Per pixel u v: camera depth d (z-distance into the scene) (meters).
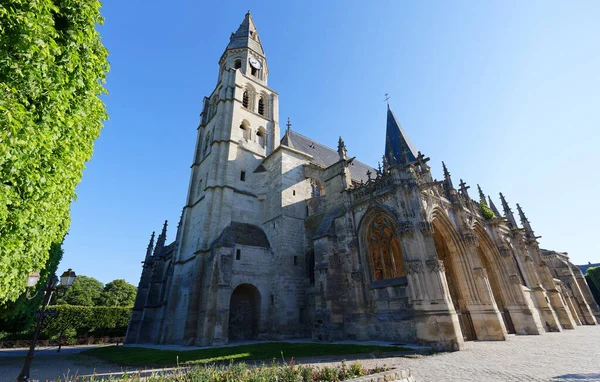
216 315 24.89
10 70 6.20
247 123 41.38
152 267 43.00
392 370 8.94
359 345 17.91
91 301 72.56
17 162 6.32
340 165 29.22
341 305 22.86
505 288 27.14
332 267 23.83
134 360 17.58
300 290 29.16
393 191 22.03
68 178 9.43
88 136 10.62
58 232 10.83
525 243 37.62
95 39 9.91
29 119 6.50
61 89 7.66
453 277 26.22
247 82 45.38
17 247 7.34
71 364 19.23
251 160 38.94
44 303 12.94
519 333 25.08
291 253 30.45
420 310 17.69
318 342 21.17
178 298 32.16
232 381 7.81
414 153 36.00
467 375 10.20
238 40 51.66
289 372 8.30
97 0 9.46
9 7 6.20
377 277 25.09
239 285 28.17
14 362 20.80
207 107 47.91
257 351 17.48
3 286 7.49
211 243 30.20
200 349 20.59
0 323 18.56
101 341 44.84
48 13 7.11
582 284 52.69
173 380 8.19
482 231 28.72
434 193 24.02
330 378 8.06
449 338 16.20
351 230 24.31
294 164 35.97
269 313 28.59
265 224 34.34
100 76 10.35
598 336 21.98
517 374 10.12
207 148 41.62
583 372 9.98
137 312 39.28
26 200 7.32
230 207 33.28
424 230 19.31
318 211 31.94
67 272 13.67
